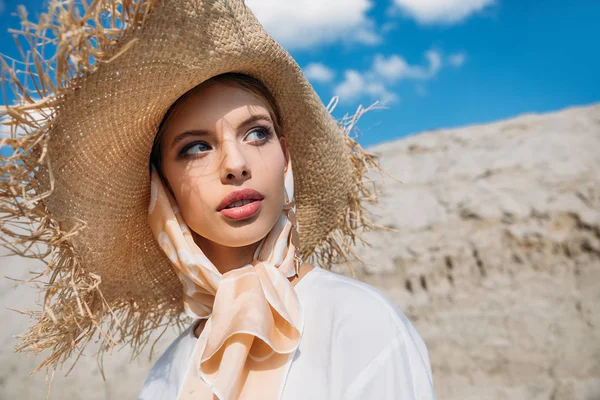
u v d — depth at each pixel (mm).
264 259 1530
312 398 1319
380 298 1447
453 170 10000
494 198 9289
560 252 8719
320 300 1466
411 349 1354
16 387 7707
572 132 10180
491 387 7676
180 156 1524
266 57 1541
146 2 1319
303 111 1769
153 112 1503
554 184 9258
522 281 8617
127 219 1708
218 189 1463
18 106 1337
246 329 1326
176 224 1567
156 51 1396
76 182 1547
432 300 8656
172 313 1941
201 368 1411
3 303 8227
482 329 8156
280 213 1545
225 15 1447
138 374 7594
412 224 9344
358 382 1297
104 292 1733
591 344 7668
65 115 1413
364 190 2057
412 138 11273
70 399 7402
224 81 1521
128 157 1602
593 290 8234
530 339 7965
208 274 1475
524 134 10414
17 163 1404
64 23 1194
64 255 1567
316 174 1879
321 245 2012
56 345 1638
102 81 1400
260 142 1509
